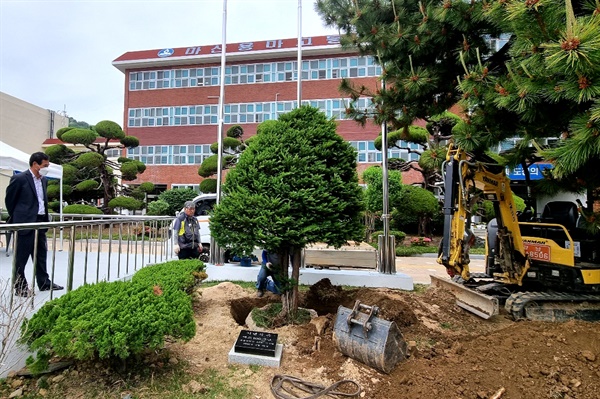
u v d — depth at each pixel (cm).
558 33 233
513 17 248
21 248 389
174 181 2358
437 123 1234
